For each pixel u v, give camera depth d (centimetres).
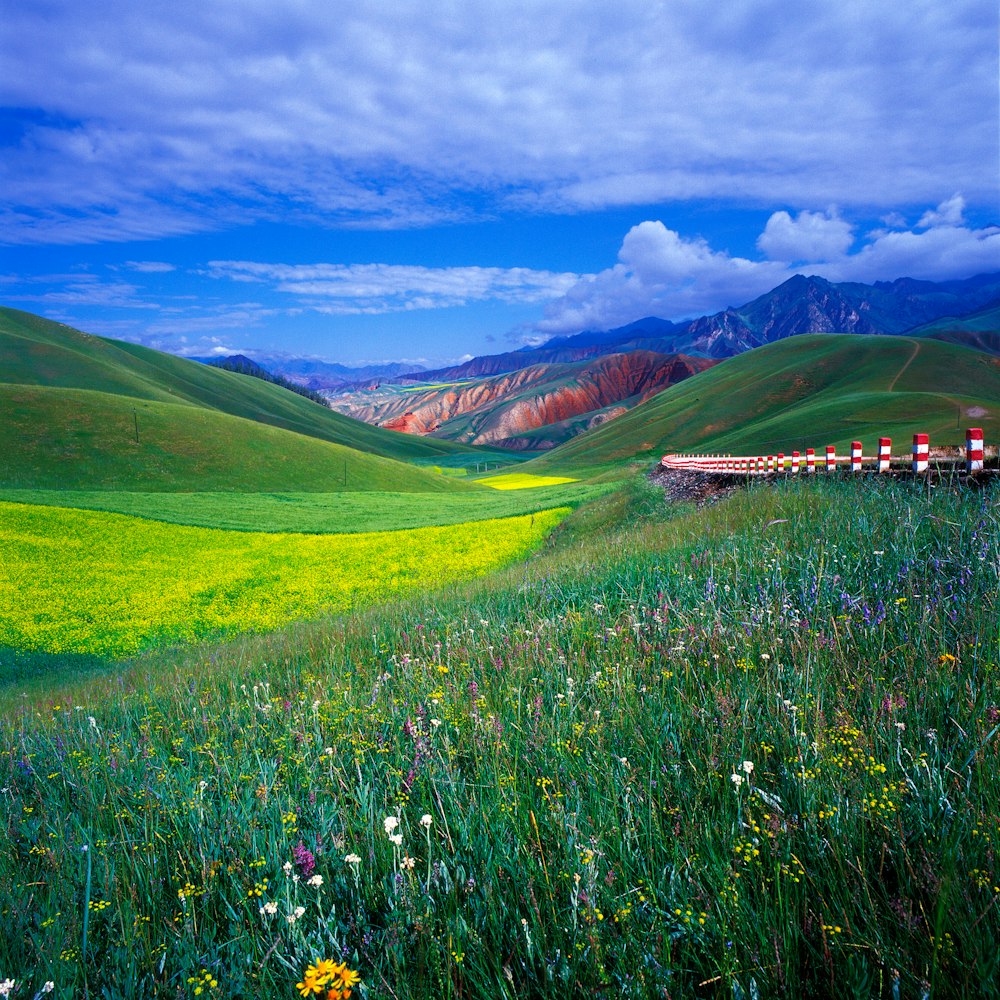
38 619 2566
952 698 329
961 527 605
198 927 267
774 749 314
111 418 9388
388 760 403
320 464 10188
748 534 916
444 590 1627
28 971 237
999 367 16025
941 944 183
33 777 499
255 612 2612
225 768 408
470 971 219
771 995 188
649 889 230
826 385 17200
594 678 437
